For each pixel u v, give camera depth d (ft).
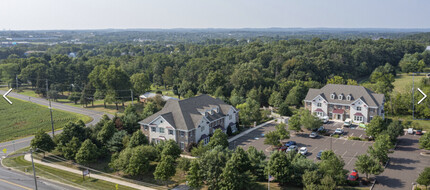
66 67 525.34
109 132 241.96
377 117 251.19
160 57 625.00
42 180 196.34
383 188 171.22
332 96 324.39
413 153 221.87
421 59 648.79
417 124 286.87
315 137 264.31
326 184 156.25
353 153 224.94
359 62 594.24
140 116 281.74
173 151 208.74
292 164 178.40
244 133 282.77
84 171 196.13
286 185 178.09
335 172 169.27
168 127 238.48
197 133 243.81
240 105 341.21
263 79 451.12
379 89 367.86
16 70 538.88
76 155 213.05
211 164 174.29
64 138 231.50
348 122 295.69
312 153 226.38
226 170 166.91
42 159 233.14
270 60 564.71
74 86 485.15
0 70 532.32
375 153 195.72
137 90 432.66
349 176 181.37
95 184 190.08
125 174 205.36
